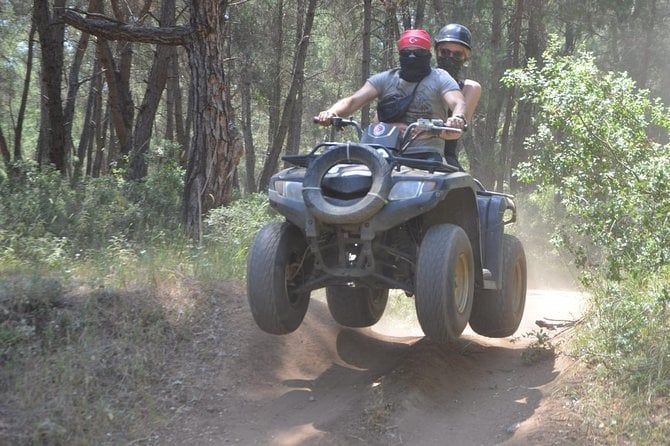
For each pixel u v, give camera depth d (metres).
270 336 6.44
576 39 28.86
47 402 5.05
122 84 17.62
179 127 24.19
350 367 6.41
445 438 4.89
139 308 6.33
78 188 11.35
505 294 6.36
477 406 5.44
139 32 9.93
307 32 21.97
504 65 23.97
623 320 5.58
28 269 7.14
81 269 7.26
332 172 5.27
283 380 5.98
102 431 4.89
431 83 5.90
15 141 24.83
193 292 6.81
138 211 10.20
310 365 6.30
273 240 5.39
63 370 5.38
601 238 6.08
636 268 5.82
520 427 4.88
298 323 5.64
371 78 6.16
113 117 17.17
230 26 26.38
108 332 5.99
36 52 30.81
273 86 29.55
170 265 7.37
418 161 5.21
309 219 5.18
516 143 25.53
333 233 5.40
